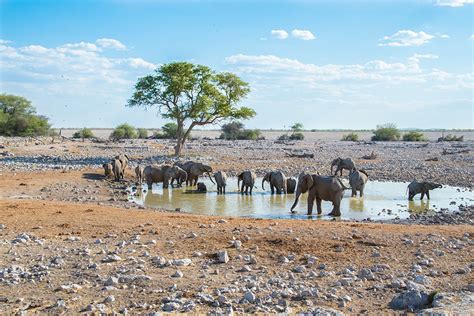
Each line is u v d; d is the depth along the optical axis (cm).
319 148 8275
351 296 1113
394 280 1191
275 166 4959
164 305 1026
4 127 9362
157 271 1266
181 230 1706
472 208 2633
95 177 3756
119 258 1355
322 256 1411
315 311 996
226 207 2733
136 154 6162
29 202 2362
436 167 4903
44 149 6312
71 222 1852
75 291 1114
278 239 1559
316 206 2738
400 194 3300
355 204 2864
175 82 5803
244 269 1289
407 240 1549
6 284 1154
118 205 2630
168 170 3559
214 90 6066
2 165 4375
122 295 1095
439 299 1040
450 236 1647
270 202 2933
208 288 1142
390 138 12375
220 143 9450
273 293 1103
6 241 1534
